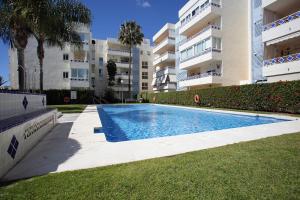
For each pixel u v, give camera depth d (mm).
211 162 4270
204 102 22500
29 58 32875
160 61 41625
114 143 6152
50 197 2963
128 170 3939
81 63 34438
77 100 32531
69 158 4820
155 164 4242
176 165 4148
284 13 19203
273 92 14695
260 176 3553
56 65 34062
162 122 14258
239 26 25250
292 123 9562
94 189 3189
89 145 5961
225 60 24359
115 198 2928
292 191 3039
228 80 24500
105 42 48156
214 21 25719
